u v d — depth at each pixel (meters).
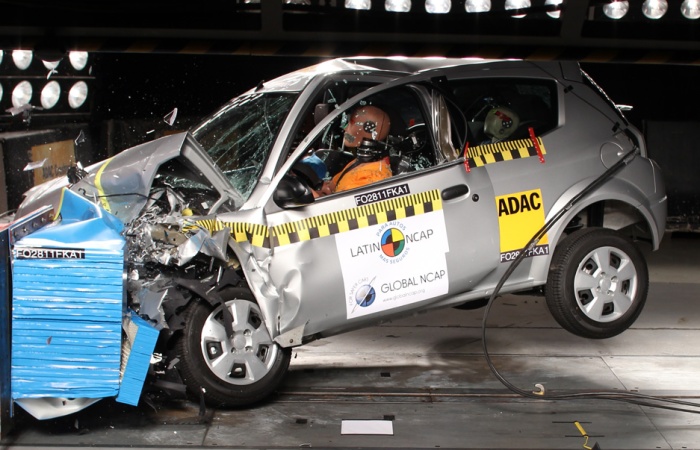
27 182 8.67
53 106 9.21
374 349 6.97
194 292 5.48
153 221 5.54
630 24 7.29
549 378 6.29
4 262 5.09
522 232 6.29
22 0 6.84
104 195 5.60
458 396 5.97
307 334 5.80
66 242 5.09
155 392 5.84
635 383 6.19
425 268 6.02
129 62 9.66
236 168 6.17
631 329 7.45
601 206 6.75
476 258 6.16
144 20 7.07
